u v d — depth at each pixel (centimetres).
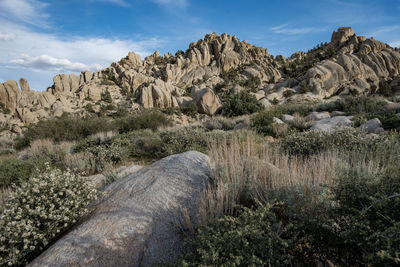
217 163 332
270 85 7962
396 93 5984
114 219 241
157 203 267
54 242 244
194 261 166
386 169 239
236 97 2309
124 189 317
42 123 1484
